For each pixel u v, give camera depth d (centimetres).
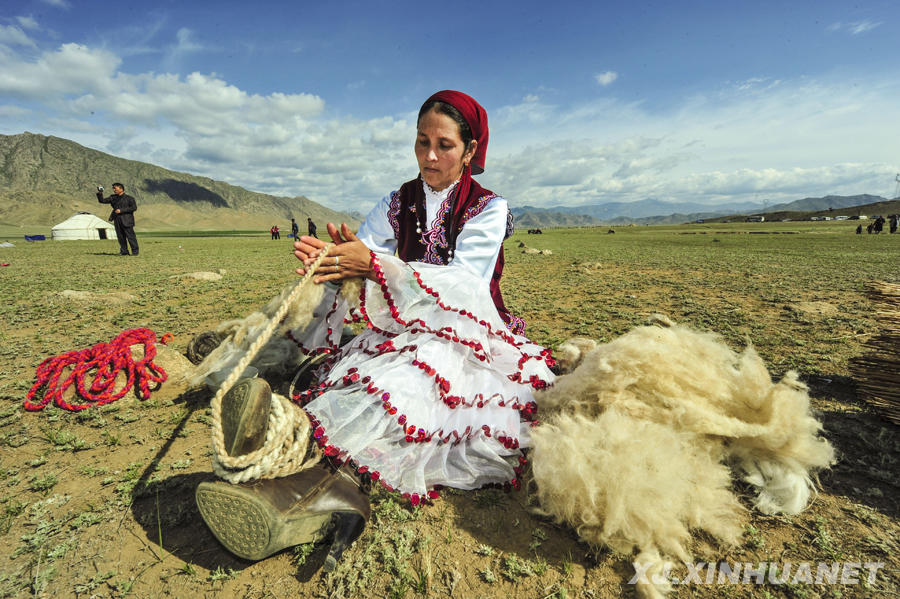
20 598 148
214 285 902
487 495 202
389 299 210
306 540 157
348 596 150
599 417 203
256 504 141
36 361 395
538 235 5681
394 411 183
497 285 263
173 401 301
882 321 267
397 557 166
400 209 257
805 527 180
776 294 757
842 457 224
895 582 151
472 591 153
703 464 190
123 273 1127
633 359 217
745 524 182
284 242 3969
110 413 284
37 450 243
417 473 189
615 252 2114
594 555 167
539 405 228
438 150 223
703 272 1160
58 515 189
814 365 369
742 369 220
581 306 671
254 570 161
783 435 194
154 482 210
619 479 166
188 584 154
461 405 202
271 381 294
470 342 207
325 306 232
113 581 155
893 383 259
